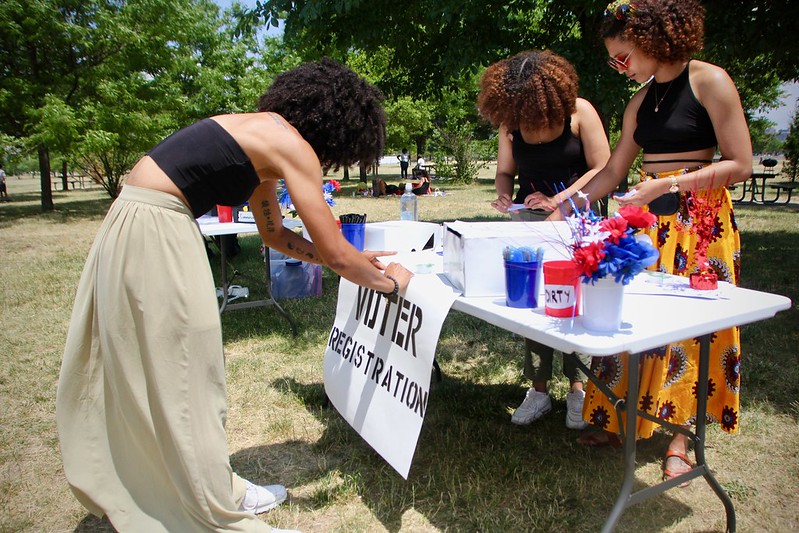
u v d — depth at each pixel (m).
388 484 2.35
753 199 13.30
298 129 1.83
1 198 20.05
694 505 2.16
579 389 2.73
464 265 1.90
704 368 1.90
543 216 2.71
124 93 12.89
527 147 2.70
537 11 7.28
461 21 6.81
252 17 7.24
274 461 2.54
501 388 3.25
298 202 1.75
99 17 12.69
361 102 1.87
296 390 3.24
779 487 2.25
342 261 1.86
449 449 2.60
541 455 2.53
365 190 16.39
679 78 2.07
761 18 5.49
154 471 1.77
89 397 1.72
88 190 24.88
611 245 1.45
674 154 2.14
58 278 6.29
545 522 2.07
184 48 14.66
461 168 21.34
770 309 1.70
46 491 2.37
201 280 1.69
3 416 3.02
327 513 2.18
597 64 5.84
